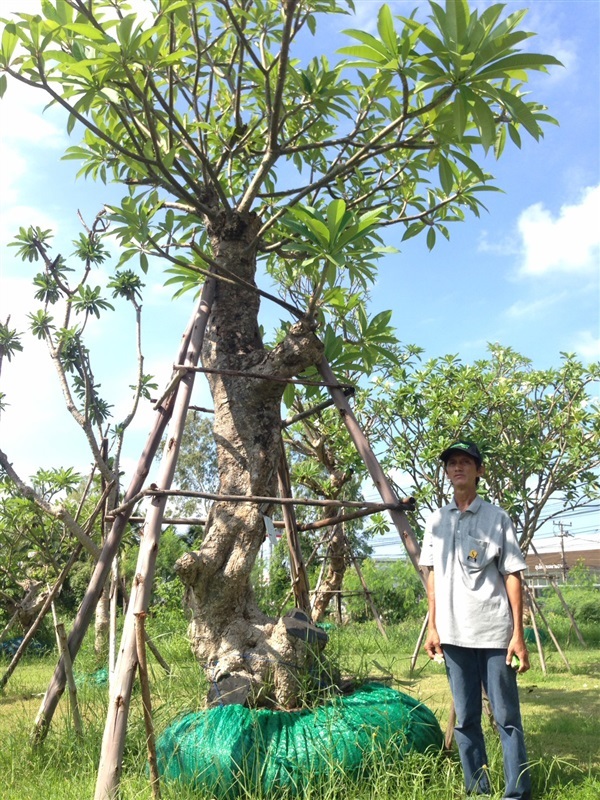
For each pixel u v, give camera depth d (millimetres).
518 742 3283
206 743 3443
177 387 4418
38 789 3508
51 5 3912
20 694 7199
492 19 3531
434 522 3766
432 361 10312
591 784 3568
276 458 4574
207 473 27578
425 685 6898
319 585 9367
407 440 9961
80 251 6824
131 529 6199
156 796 3129
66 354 6867
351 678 4383
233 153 5172
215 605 4164
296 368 4516
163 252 4520
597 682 7754
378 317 5051
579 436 9750
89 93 4039
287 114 4805
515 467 9891
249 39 5250
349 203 5430
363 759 3365
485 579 3518
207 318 4656
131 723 4117
